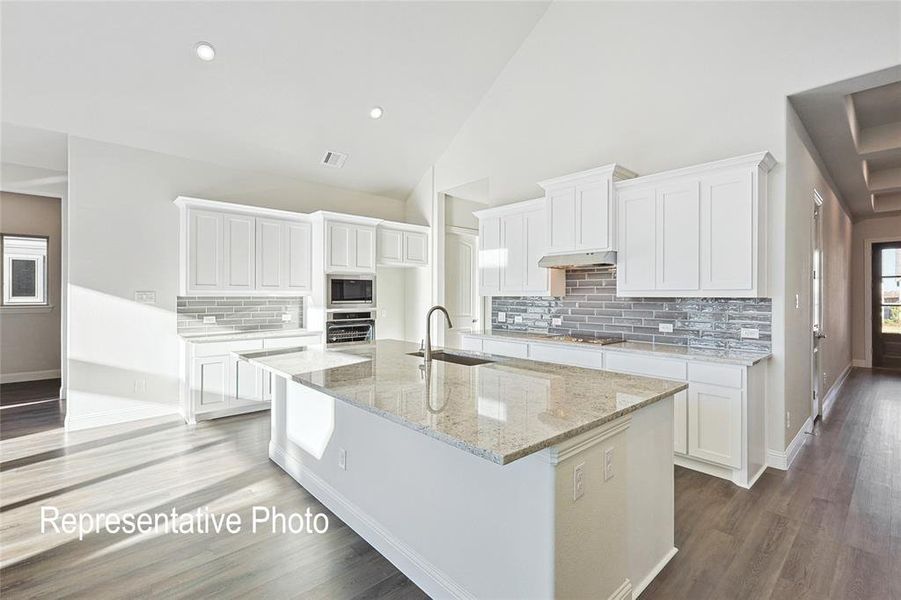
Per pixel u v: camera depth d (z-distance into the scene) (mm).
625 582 1775
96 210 4129
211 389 4398
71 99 3719
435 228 6125
